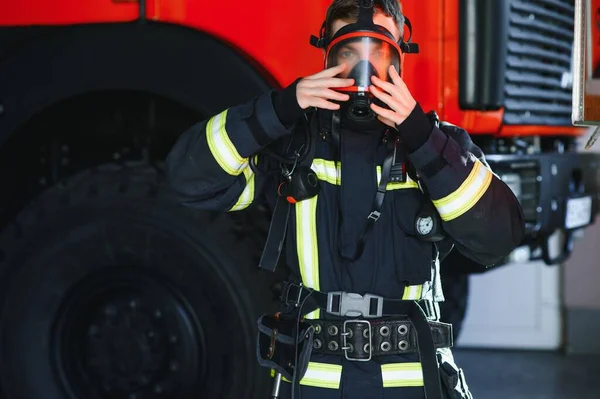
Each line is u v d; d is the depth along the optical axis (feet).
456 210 14.30
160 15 21.30
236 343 22.20
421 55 21.08
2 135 22.20
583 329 37.37
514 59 22.35
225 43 21.38
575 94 16.43
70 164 23.76
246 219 22.18
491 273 37.99
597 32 16.29
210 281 22.16
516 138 24.86
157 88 21.48
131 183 22.48
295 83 14.46
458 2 20.95
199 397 22.70
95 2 21.57
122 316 22.95
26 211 22.97
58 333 23.15
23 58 22.03
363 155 14.87
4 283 23.08
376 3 14.83
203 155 15.21
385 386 14.39
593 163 25.99
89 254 22.75
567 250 25.29
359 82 14.16
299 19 21.08
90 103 23.38
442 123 15.79
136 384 22.98
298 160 14.84
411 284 14.76
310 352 14.44
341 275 14.79
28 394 23.22
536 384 33.30
